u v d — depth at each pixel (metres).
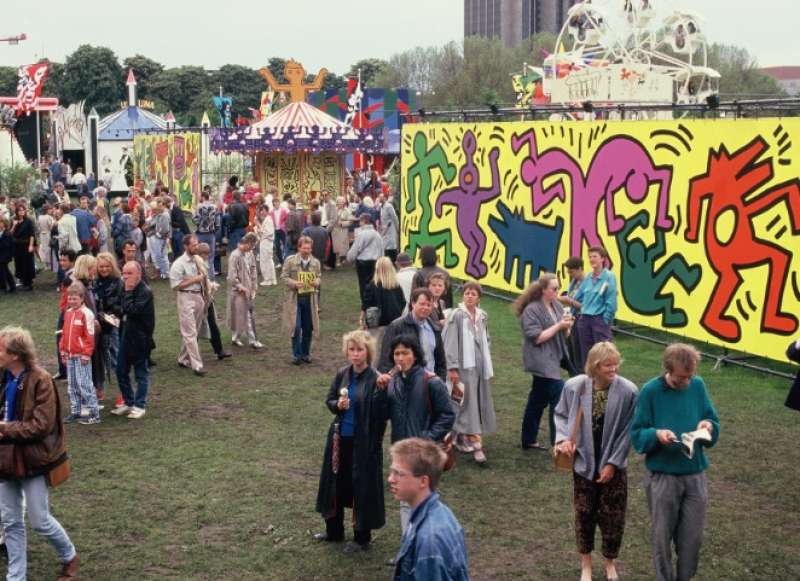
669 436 6.54
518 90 40.69
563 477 9.73
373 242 18.70
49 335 16.97
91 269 12.32
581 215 17.61
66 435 11.18
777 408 12.10
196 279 14.09
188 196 40.19
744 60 64.75
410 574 4.77
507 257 20.05
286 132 29.98
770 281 13.54
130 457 10.35
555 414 7.38
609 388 7.15
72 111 60.78
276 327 17.73
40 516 7.11
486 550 7.98
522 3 134.75
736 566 7.66
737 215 14.09
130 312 11.73
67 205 22.20
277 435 11.17
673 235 15.37
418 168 23.70
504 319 17.95
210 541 8.13
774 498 9.20
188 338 14.10
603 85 23.61
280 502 9.02
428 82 95.88
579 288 12.06
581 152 17.53
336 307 19.52
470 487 9.45
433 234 23.08
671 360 6.61
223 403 12.58
